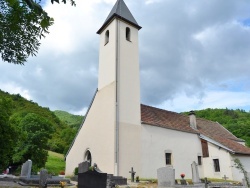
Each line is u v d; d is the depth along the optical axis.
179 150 22.56
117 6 23.62
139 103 21.34
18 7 4.14
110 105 20.20
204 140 24.91
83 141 22.59
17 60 4.96
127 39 23.11
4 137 14.09
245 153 23.59
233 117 58.06
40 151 28.30
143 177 19.08
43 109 71.31
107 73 21.80
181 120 26.45
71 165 23.34
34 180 13.62
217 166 23.27
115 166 17.81
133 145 19.47
